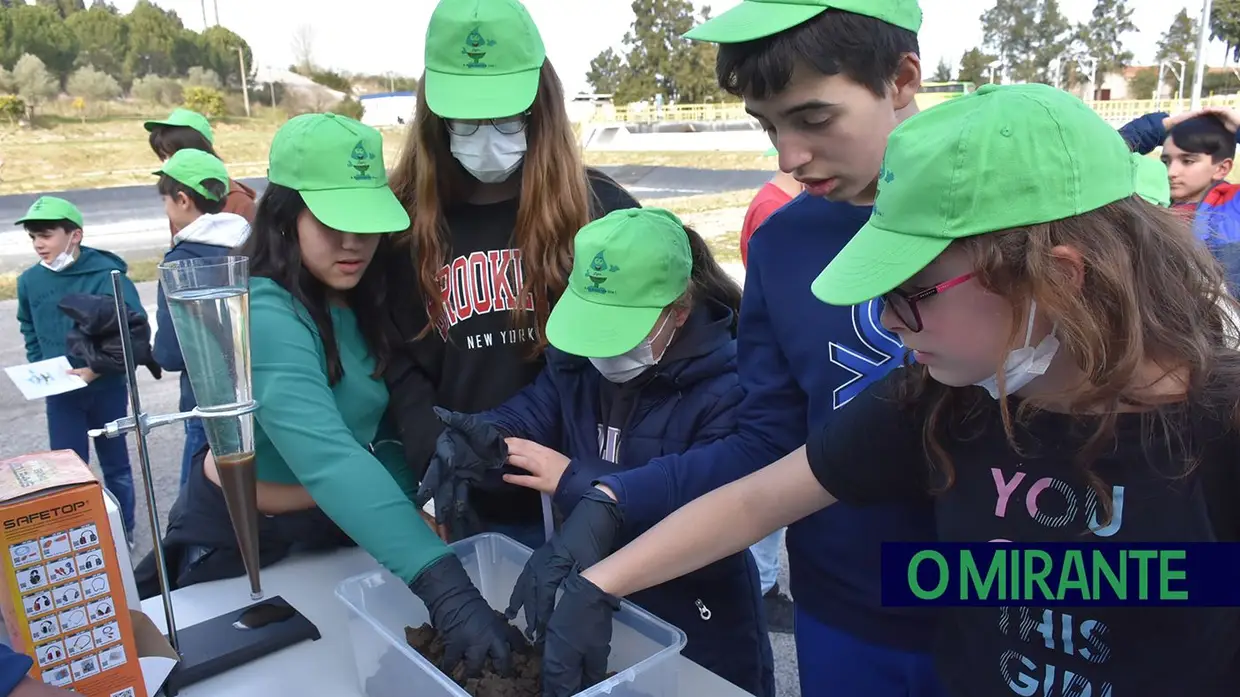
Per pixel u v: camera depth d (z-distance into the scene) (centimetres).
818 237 130
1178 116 316
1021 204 70
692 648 151
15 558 95
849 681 135
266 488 149
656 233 136
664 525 109
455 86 143
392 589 126
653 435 146
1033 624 88
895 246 75
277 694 114
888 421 96
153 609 135
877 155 113
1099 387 73
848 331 125
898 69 111
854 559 130
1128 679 83
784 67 107
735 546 108
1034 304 72
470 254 164
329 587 144
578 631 101
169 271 108
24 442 462
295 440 126
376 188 135
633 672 99
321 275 139
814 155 114
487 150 149
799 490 104
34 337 354
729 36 109
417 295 161
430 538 121
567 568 113
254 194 357
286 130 133
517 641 113
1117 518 79
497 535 137
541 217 158
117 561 102
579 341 133
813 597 139
